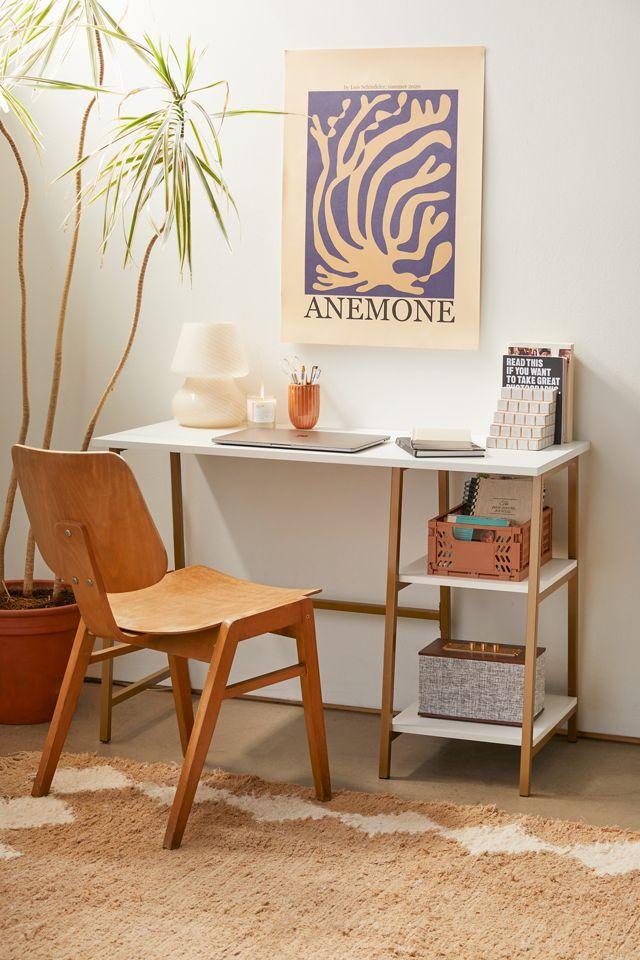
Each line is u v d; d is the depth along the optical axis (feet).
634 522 10.37
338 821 8.69
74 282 11.80
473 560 9.48
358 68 10.62
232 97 11.07
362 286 10.85
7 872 7.88
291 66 10.81
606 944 7.02
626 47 9.93
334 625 11.39
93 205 11.62
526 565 9.50
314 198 10.89
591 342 10.30
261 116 11.00
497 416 9.85
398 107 10.55
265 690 11.62
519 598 10.82
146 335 11.68
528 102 10.23
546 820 8.71
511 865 8.00
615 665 10.59
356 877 7.83
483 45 10.28
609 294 10.21
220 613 8.91
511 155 10.32
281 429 10.69
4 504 12.40
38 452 8.36
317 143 10.82
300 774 9.70
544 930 7.18
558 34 10.08
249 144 11.09
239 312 11.35
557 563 10.25
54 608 10.71
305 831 8.52
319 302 11.00
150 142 10.69
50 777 9.11
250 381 11.41
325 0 10.69
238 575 11.68
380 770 9.70
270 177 11.07
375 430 10.96
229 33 11.01
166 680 11.94
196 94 11.19
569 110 10.13
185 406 10.86
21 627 10.59
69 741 10.39
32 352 12.07
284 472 11.36
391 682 9.68
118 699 10.41
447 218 10.53
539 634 10.76
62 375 12.00
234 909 7.42
